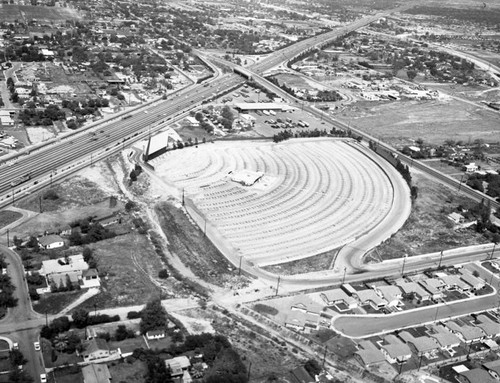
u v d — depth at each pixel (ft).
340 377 398.42
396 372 411.75
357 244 594.24
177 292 479.82
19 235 543.39
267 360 405.59
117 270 495.82
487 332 457.68
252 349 415.85
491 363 422.82
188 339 406.62
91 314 434.30
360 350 424.46
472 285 527.40
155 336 412.98
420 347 432.25
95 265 492.95
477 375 408.46
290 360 409.08
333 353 423.64
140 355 392.47
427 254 585.63
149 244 552.00
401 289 508.94
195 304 465.06
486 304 507.71
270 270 531.50
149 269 508.94
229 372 381.19
